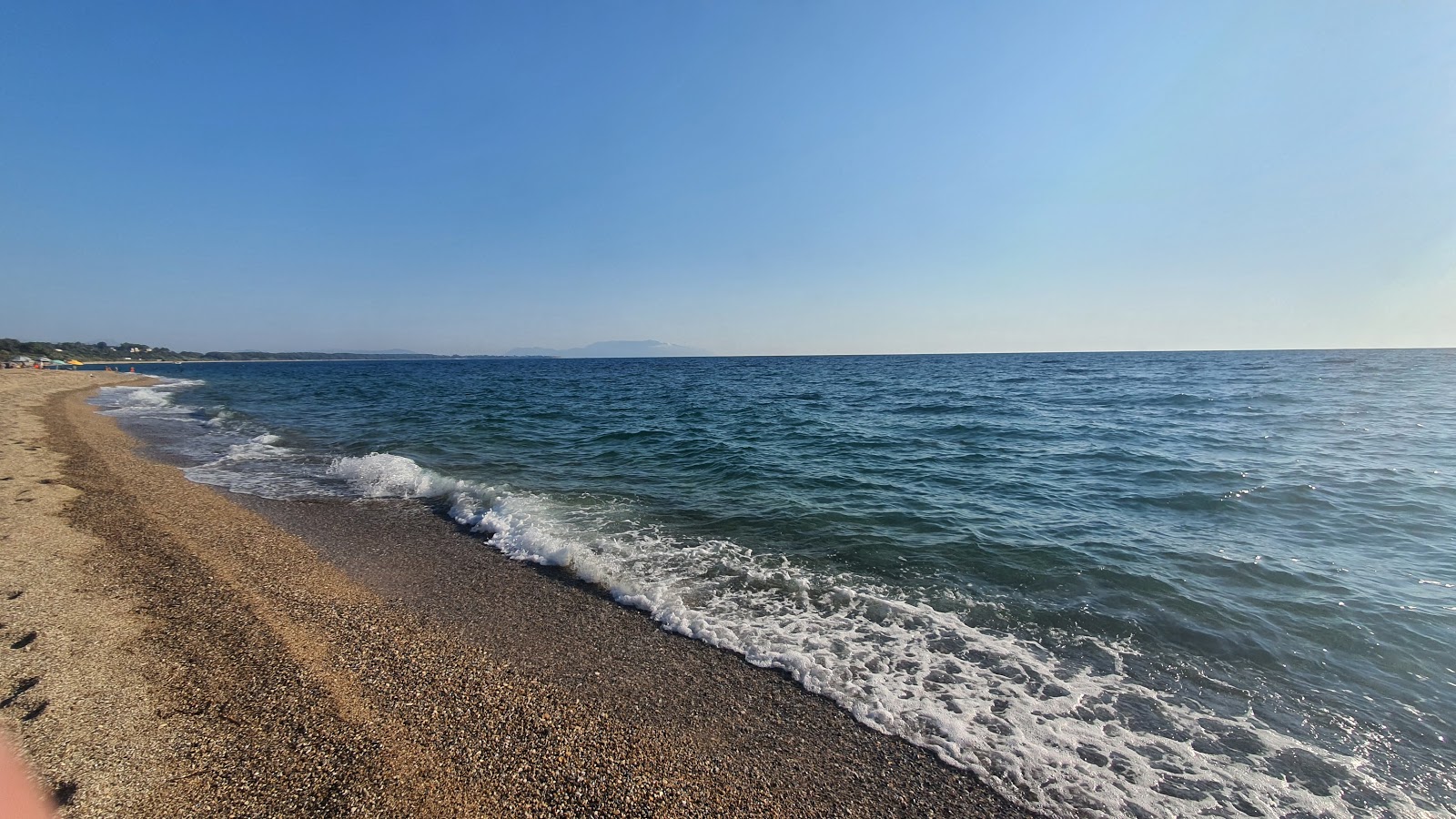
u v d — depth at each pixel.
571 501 10.41
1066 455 14.14
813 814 3.53
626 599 6.51
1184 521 9.04
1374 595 6.41
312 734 3.88
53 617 5.26
